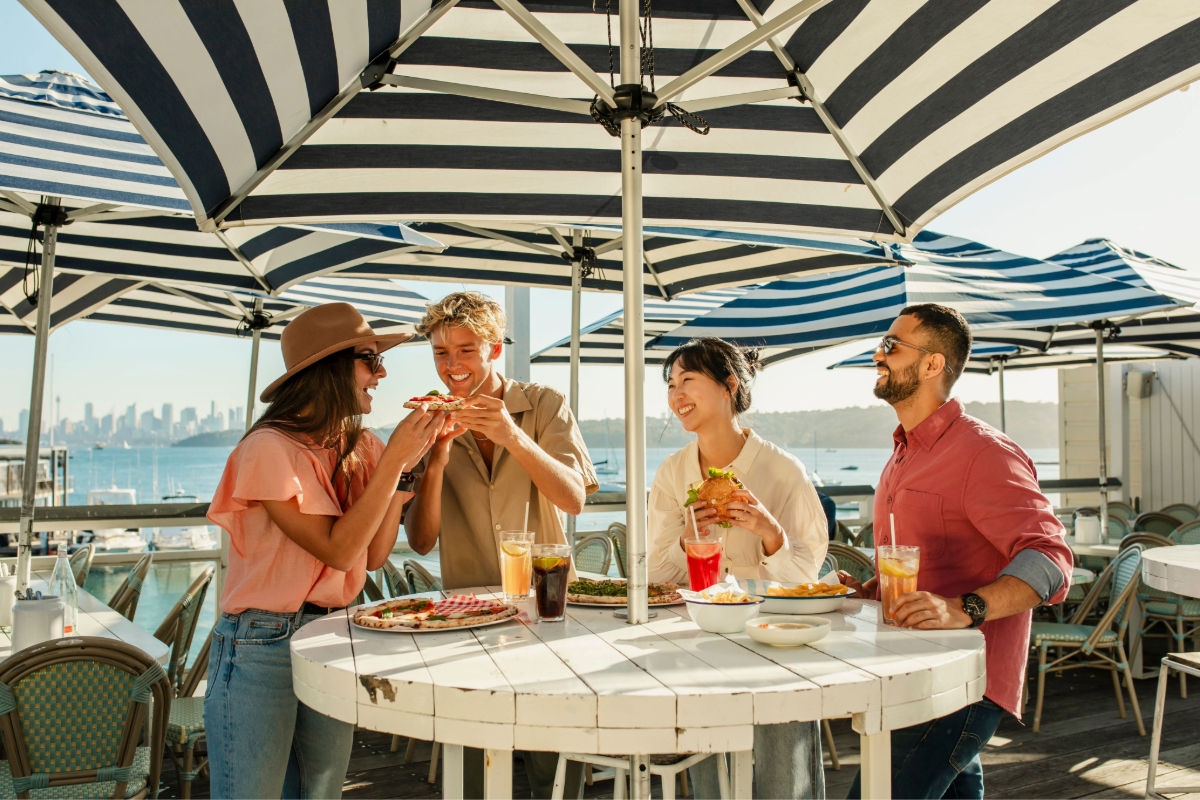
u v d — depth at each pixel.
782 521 2.31
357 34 1.70
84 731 2.19
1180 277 5.67
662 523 2.44
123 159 2.88
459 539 2.42
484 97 1.75
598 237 4.09
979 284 4.80
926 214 2.38
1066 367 8.88
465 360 2.20
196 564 4.31
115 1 1.23
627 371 1.68
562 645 1.56
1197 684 4.91
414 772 3.62
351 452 1.97
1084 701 4.59
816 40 1.92
